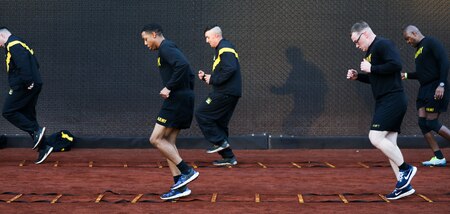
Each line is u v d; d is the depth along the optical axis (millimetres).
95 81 12141
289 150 11938
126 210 6137
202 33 12047
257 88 12188
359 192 7254
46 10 12086
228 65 9359
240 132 12172
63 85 12148
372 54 6715
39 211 6070
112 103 12148
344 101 12195
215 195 6941
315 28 12148
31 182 7918
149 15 12078
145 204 6430
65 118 12156
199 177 8375
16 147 12086
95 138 12070
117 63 12125
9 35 9539
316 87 12180
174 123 6641
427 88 9477
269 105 12180
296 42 12156
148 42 6730
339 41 12156
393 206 6355
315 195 6938
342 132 12180
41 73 12117
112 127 12172
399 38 12133
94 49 12125
